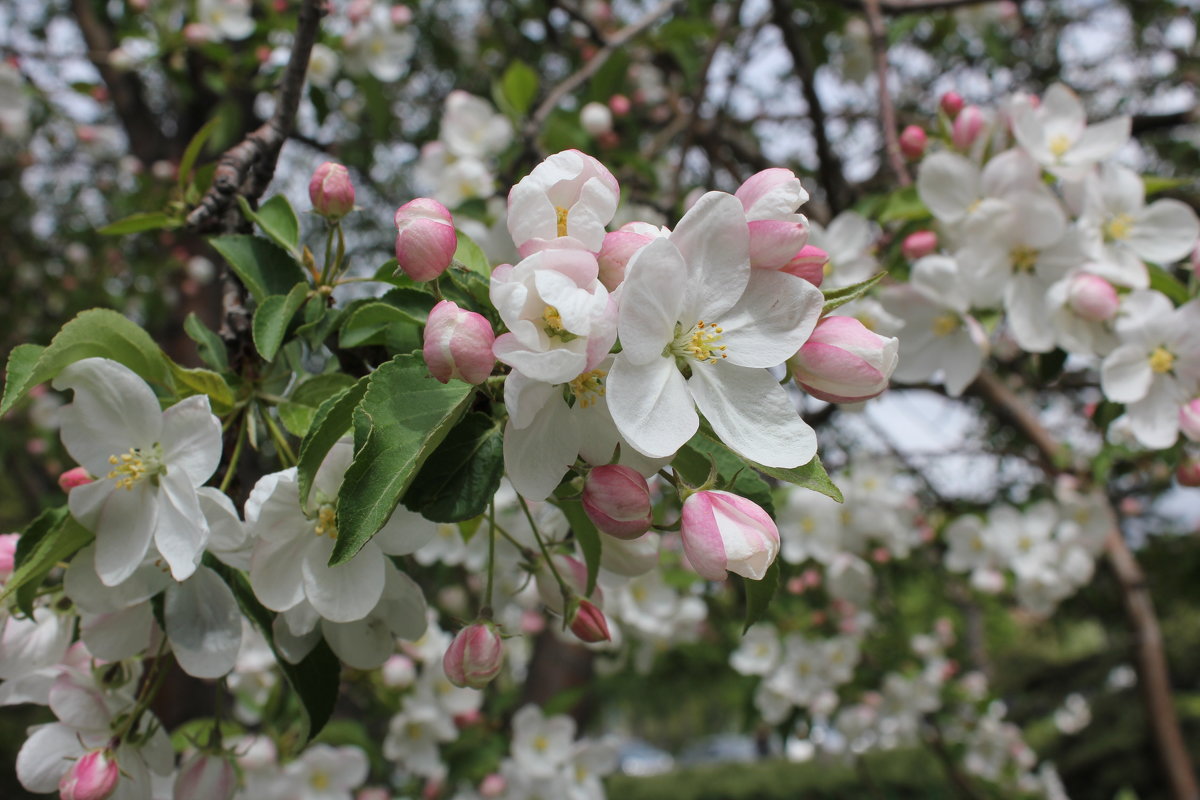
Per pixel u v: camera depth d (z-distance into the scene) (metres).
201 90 0.73
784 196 0.21
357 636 0.24
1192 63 0.86
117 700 0.25
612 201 0.20
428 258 0.21
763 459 0.20
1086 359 0.38
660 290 0.19
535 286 0.19
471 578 0.74
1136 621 0.63
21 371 0.21
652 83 0.87
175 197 0.33
